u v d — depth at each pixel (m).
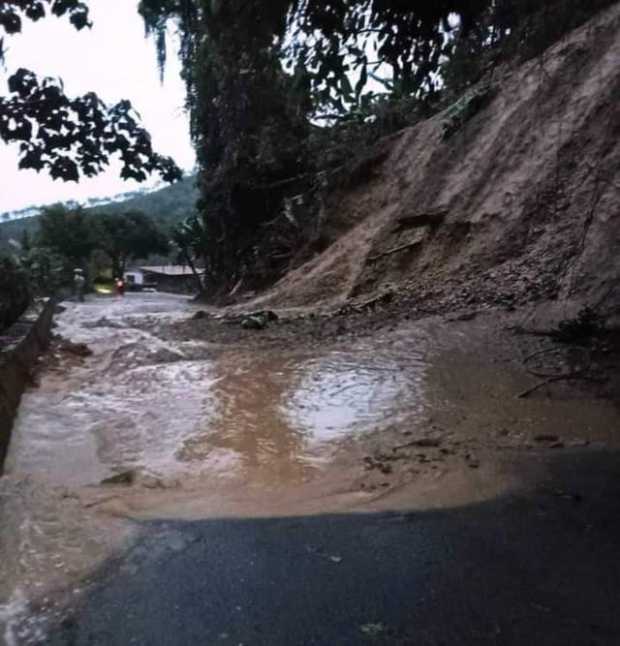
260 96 8.84
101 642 2.84
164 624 2.98
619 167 11.41
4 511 4.33
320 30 6.90
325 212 24.31
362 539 3.89
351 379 8.59
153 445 6.18
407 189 19.75
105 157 5.60
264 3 6.73
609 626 2.92
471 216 15.16
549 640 2.81
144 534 3.99
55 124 5.41
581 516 4.18
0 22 5.13
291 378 8.87
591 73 14.05
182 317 18.05
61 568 3.52
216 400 7.85
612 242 10.31
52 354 11.18
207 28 7.54
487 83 17.50
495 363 8.69
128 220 61.16
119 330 15.19
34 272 26.16
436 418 6.72
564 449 5.61
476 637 2.84
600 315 9.18
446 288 13.52
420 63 7.54
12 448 6.10
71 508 4.41
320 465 5.51
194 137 28.05
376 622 2.98
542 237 12.87
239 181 28.80
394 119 24.17
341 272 19.38
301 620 3.01
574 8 8.13
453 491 4.69
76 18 5.32
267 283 28.06
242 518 4.26
